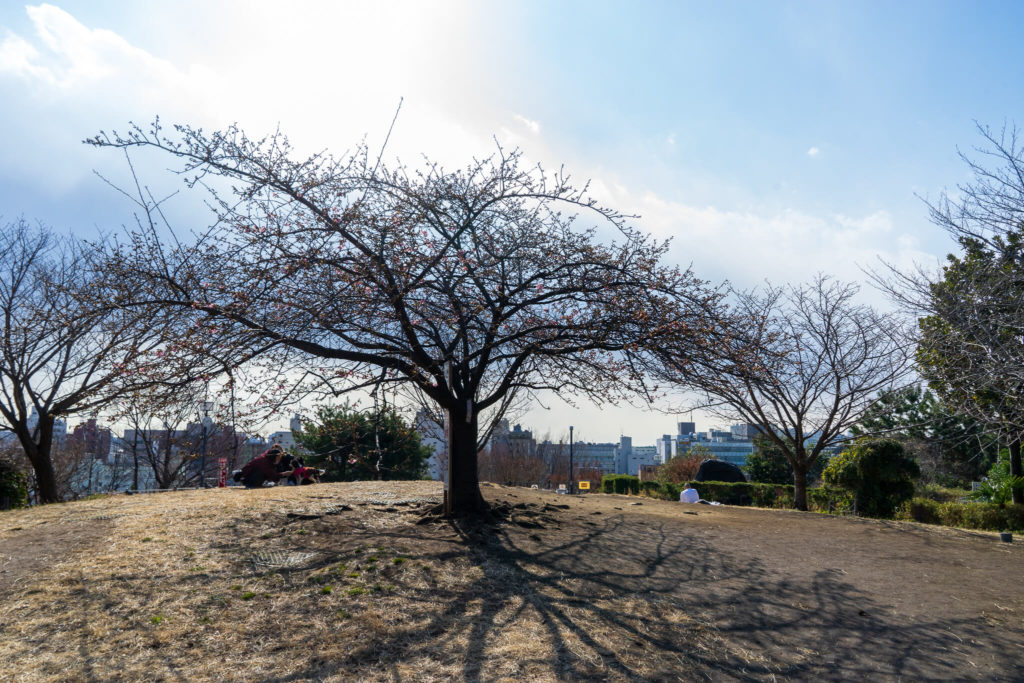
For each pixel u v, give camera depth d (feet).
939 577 30.60
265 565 25.53
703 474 92.02
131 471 121.90
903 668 19.48
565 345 31.73
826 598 26.37
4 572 24.47
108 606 21.26
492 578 25.35
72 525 31.73
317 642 19.13
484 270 30.99
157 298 26.89
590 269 31.91
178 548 27.35
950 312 38.01
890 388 56.13
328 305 27.20
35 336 58.59
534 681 16.99
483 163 31.17
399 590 23.45
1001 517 51.52
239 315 26.02
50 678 16.60
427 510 35.06
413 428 31.04
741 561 31.68
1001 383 37.24
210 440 70.54
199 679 16.72
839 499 65.57
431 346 32.30
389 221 28.48
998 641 22.06
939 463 82.94
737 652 20.12
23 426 60.18
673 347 28.09
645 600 24.35
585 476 162.20
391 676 17.08
